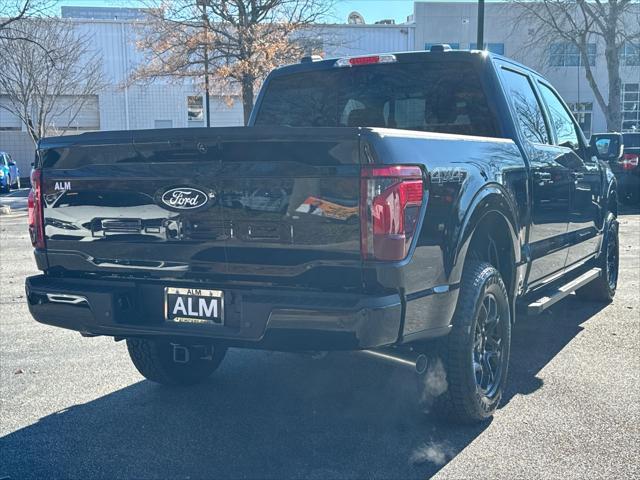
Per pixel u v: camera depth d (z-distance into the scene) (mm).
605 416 4254
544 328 6371
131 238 3783
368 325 3219
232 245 3520
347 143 3250
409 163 3359
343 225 3287
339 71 5488
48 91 32531
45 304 3959
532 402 4500
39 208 4059
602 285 7219
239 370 5285
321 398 4648
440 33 40250
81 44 33750
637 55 40000
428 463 3637
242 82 24500
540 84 5934
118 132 3723
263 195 3420
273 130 3352
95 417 4344
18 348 5930
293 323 3309
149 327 3705
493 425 4133
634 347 5730
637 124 42312
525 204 4695
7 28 18938
